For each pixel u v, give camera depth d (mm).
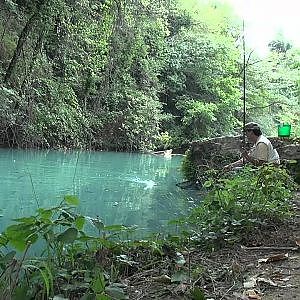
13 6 15047
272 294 2398
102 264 2779
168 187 8422
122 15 19453
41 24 16188
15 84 16641
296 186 5637
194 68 26031
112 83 21234
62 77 18953
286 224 4098
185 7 28188
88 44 19484
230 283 2596
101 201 6570
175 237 3584
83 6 17703
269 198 4406
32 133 17031
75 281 2410
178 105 25250
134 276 2836
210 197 4277
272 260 3023
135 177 9914
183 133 24828
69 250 2916
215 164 8578
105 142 20812
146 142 22312
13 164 11305
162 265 3006
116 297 2109
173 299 2412
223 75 26531
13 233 2041
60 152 16922
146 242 3268
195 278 2660
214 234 3672
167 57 25531
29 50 16719
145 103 22328
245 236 3654
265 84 27609
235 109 26500
